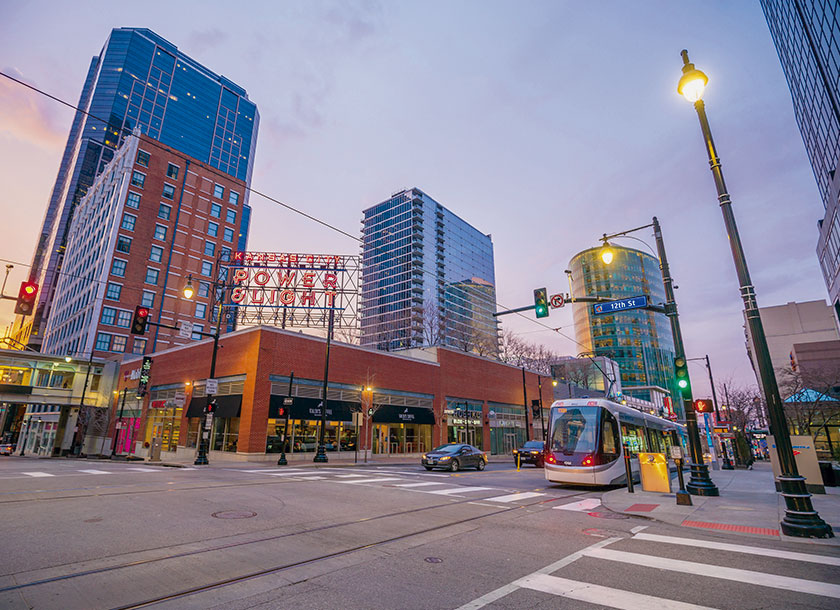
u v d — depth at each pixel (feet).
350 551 21.18
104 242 196.54
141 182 203.00
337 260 153.17
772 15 221.87
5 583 15.70
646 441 67.77
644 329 404.36
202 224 221.46
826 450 119.03
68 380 159.33
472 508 34.09
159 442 95.91
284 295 149.48
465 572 18.15
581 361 274.98
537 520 29.60
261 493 38.22
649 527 27.43
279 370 88.84
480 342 255.09
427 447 118.62
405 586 16.43
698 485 42.98
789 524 24.77
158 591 15.48
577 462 49.78
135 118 434.71
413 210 408.87
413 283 381.81
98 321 179.22
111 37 448.24
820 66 166.40
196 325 208.33
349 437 100.07
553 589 16.14
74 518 25.85
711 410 55.67
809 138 212.02
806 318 273.54
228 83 533.96
